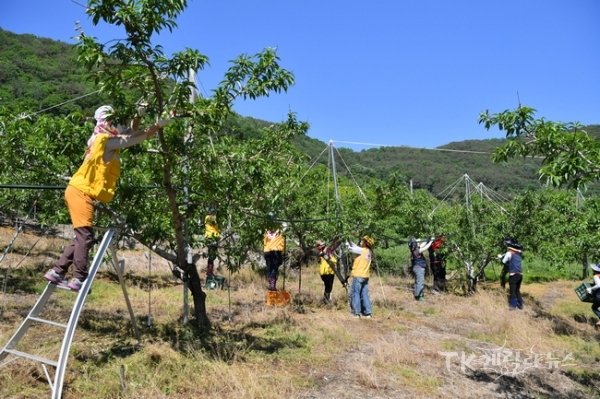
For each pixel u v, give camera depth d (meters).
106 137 4.87
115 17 4.66
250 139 7.57
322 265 10.98
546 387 6.20
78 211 4.75
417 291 12.35
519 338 8.43
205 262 14.94
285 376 5.66
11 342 4.75
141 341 6.43
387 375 6.12
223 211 6.56
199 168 5.97
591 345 8.27
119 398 4.65
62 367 4.36
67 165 6.64
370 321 9.27
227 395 4.96
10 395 4.43
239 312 9.20
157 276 12.84
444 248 13.85
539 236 13.86
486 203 14.94
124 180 6.04
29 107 7.66
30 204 10.26
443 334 8.64
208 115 5.20
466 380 6.20
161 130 5.47
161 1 4.71
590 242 10.30
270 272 10.22
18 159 6.57
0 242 14.36
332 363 6.47
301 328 8.15
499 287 15.76
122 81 4.95
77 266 4.69
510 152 5.05
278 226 7.04
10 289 9.02
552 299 14.26
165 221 7.04
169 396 4.84
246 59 5.69
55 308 7.92
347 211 10.51
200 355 5.88
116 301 9.08
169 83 5.42
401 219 13.04
